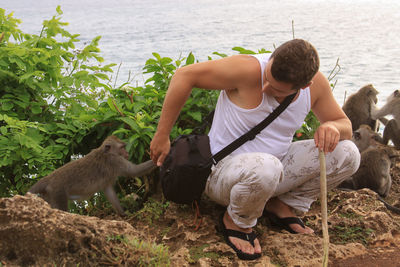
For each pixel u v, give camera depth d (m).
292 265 3.14
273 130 3.20
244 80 3.01
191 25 70.56
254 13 103.06
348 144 3.31
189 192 3.31
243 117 3.13
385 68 20.03
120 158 4.39
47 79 5.21
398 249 3.45
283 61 2.64
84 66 5.50
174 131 4.45
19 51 4.82
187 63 4.99
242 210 3.12
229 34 48.84
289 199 3.60
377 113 7.63
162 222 3.84
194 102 4.63
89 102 5.36
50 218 2.82
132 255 2.88
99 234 2.89
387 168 4.99
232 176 3.04
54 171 4.39
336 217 3.80
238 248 3.21
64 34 5.57
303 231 3.55
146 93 4.83
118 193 5.00
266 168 2.94
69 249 2.80
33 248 2.77
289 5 143.12
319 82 3.24
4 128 4.46
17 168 4.62
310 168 3.38
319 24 59.84
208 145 3.28
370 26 52.53
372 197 4.17
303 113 3.21
